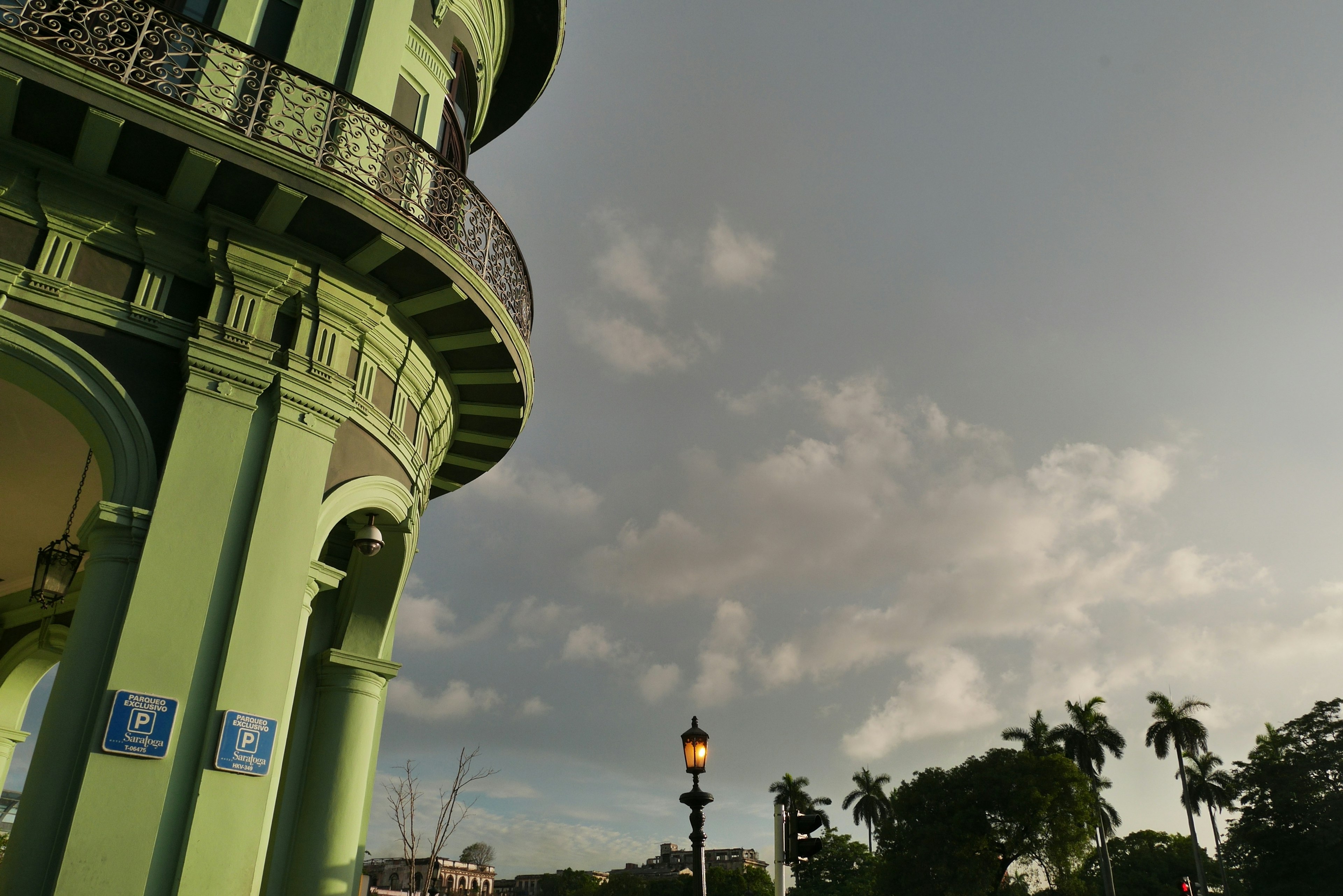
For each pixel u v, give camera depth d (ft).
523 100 49.65
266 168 25.45
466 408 36.76
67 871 20.31
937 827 163.02
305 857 31.19
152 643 22.89
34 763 21.66
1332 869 173.88
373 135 29.30
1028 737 200.64
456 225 30.81
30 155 24.49
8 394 30.66
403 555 33.76
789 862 35.91
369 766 34.58
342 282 28.71
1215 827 222.89
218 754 22.68
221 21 30.60
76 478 35.96
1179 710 208.95
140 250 26.30
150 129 23.91
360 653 33.96
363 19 33.58
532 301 36.32
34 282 24.12
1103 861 195.11
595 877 383.45
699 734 38.45
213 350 25.95
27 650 42.91
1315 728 193.98
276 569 25.17
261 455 26.25
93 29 24.68
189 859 21.71
